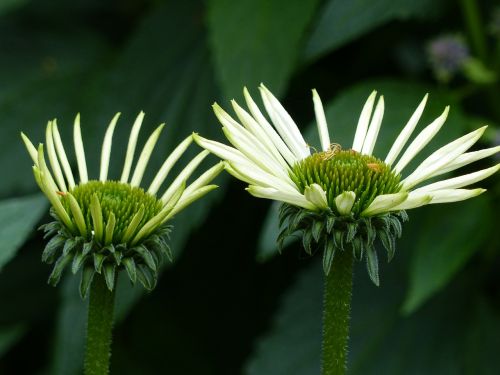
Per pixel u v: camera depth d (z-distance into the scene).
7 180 0.91
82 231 0.60
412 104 0.79
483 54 0.83
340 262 0.61
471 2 0.82
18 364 0.94
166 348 0.91
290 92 0.89
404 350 0.82
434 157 0.60
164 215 0.60
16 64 0.98
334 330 0.61
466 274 0.84
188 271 0.92
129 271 0.60
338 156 0.61
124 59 0.89
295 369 0.82
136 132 0.63
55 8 1.03
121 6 1.03
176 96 0.86
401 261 0.83
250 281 0.92
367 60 0.91
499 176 0.81
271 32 0.79
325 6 0.82
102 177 0.63
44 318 0.92
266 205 0.91
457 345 0.82
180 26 0.90
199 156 0.62
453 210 0.79
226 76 0.79
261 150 0.60
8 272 0.92
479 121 0.81
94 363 0.62
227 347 0.91
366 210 0.59
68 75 0.96
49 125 0.62
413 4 0.80
